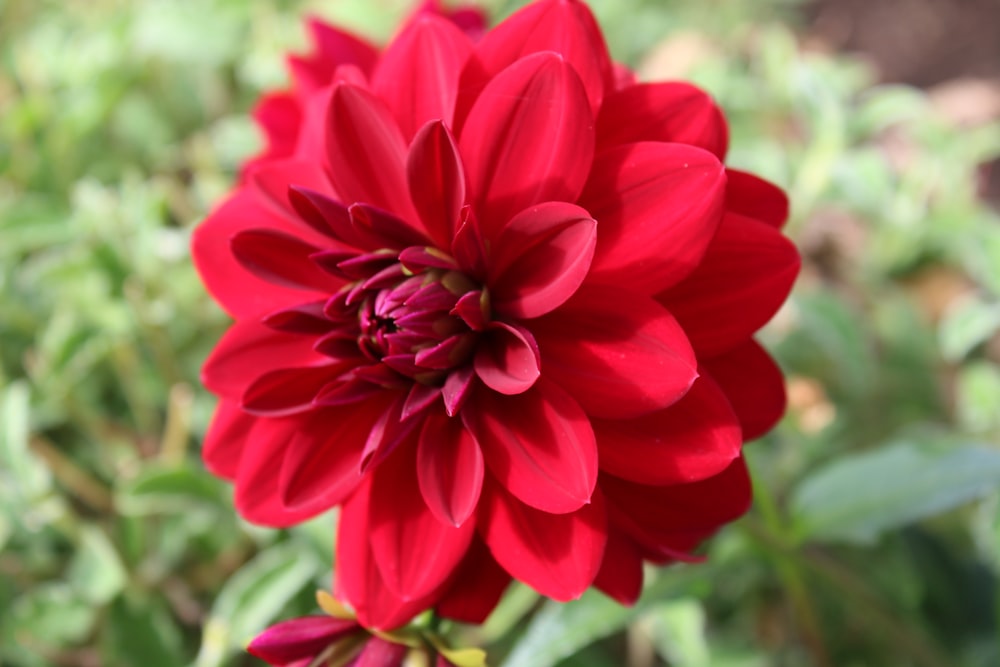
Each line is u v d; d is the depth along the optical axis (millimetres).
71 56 479
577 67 274
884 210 446
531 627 339
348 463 278
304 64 368
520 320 270
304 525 362
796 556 358
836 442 434
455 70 278
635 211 266
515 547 269
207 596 431
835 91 435
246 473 284
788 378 454
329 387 271
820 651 382
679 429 266
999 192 585
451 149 261
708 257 273
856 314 467
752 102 481
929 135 461
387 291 271
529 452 265
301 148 309
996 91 636
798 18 674
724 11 640
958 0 711
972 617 416
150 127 553
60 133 480
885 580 411
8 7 580
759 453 424
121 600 407
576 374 265
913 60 690
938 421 448
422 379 272
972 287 484
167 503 406
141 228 410
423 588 269
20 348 467
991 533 367
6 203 433
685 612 379
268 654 285
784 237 272
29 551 430
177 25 501
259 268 281
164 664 402
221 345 286
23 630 396
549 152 268
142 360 451
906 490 347
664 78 550
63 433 475
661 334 260
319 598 290
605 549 279
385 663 284
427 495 266
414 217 282
